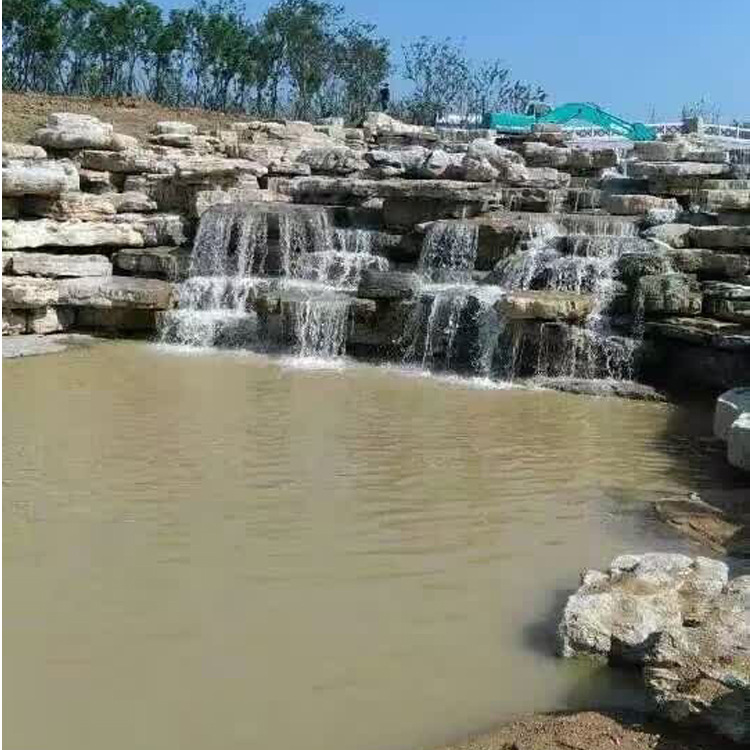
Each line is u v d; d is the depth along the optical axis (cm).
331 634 724
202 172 2144
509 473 1116
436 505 1005
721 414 1218
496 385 1559
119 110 3238
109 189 2192
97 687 648
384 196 2033
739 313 1517
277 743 591
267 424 1302
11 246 1880
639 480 1099
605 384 1533
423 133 2944
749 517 961
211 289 1914
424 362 1692
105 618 743
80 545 880
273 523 945
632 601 716
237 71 4209
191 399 1431
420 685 655
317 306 1748
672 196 2109
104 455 1150
